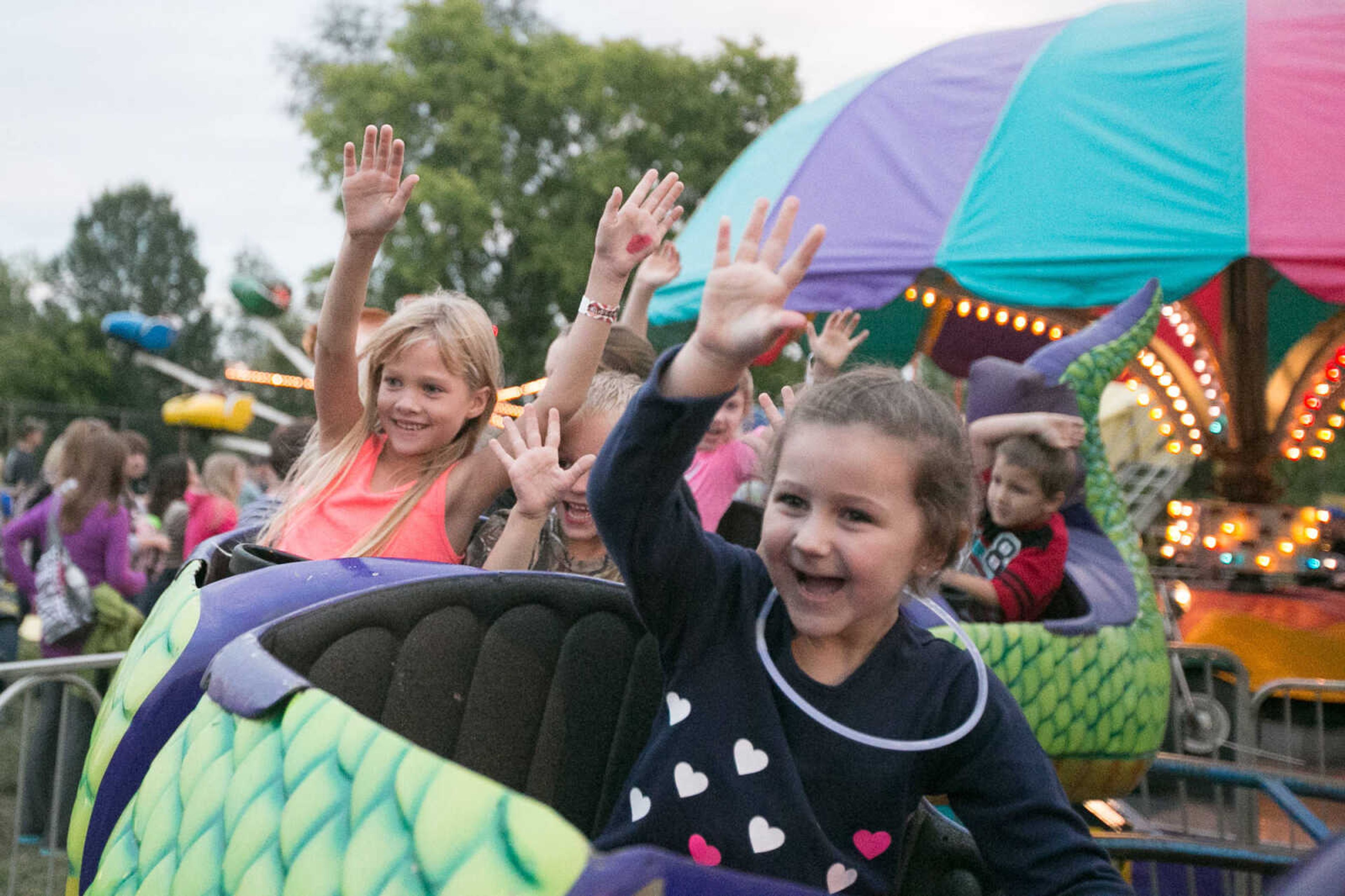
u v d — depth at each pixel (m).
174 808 1.19
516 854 0.83
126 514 4.50
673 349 1.27
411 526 2.28
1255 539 6.69
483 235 23.97
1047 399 3.36
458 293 2.45
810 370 3.10
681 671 1.37
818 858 1.27
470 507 2.38
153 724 1.49
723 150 25.94
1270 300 9.67
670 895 0.88
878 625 1.35
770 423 1.89
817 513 1.27
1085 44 6.63
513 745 1.54
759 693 1.33
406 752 0.97
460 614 1.53
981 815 1.35
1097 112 6.24
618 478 1.28
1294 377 8.23
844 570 1.27
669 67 25.83
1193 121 6.02
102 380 50.84
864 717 1.32
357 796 0.97
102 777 1.50
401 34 26.08
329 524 2.29
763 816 1.27
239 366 16.45
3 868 3.75
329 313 2.36
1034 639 2.94
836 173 6.86
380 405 2.32
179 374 16.91
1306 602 5.92
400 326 2.30
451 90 25.27
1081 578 3.21
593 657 1.61
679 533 1.34
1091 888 1.26
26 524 4.60
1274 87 5.96
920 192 6.45
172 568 5.38
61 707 3.95
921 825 1.50
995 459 3.35
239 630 1.56
